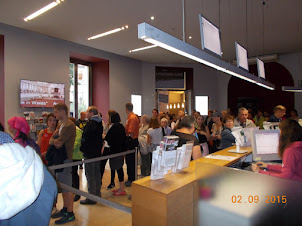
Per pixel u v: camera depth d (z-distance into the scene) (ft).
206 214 4.79
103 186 13.11
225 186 4.43
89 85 27.27
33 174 2.79
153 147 13.43
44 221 3.07
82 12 15.96
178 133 8.01
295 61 29.30
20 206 2.58
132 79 29.45
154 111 20.72
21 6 14.84
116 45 23.80
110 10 15.69
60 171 8.45
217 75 36.60
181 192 5.21
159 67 33.42
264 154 8.66
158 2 14.73
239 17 17.42
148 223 5.15
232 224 4.33
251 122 13.20
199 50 7.13
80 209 10.32
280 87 32.99
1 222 2.70
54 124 10.66
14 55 18.17
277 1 14.94
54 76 20.93
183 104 37.17
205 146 12.87
